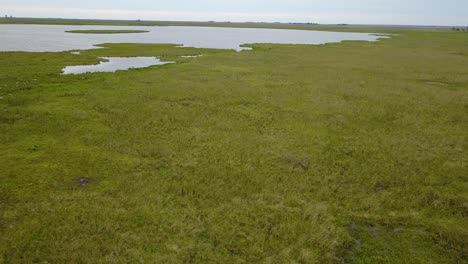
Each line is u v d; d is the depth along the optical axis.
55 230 8.86
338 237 8.94
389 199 10.90
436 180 12.27
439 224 9.72
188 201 10.51
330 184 11.81
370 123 18.70
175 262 7.86
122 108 20.00
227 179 12.04
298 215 9.94
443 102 22.97
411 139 16.25
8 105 20.09
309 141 15.86
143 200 10.48
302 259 8.10
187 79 29.16
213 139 15.76
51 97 22.09
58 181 11.50
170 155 13.78
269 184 11.76
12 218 9.34
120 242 8.46
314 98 23.55
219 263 7.95
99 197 10.55
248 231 9.14
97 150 14.13
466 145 15.58
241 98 23.12
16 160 12.91
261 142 15.56
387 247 8.73
